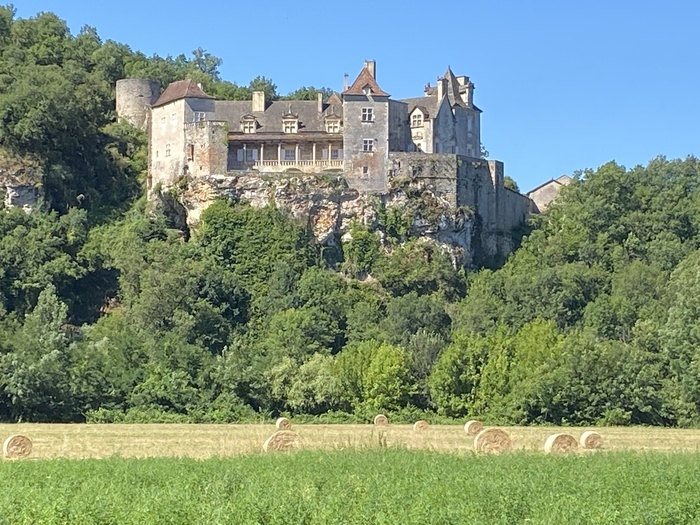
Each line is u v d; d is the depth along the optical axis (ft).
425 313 536.83
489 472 184.24
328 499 153.58
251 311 539.70
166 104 597.52
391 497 157.17
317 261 569.64
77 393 356.38
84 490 163.53
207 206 574.15
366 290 563.07
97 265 548.31
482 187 610.65
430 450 225.76
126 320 511.40
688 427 341.00
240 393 375.66
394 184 584.81
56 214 579.48
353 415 375.86
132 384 368.27
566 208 643.45
